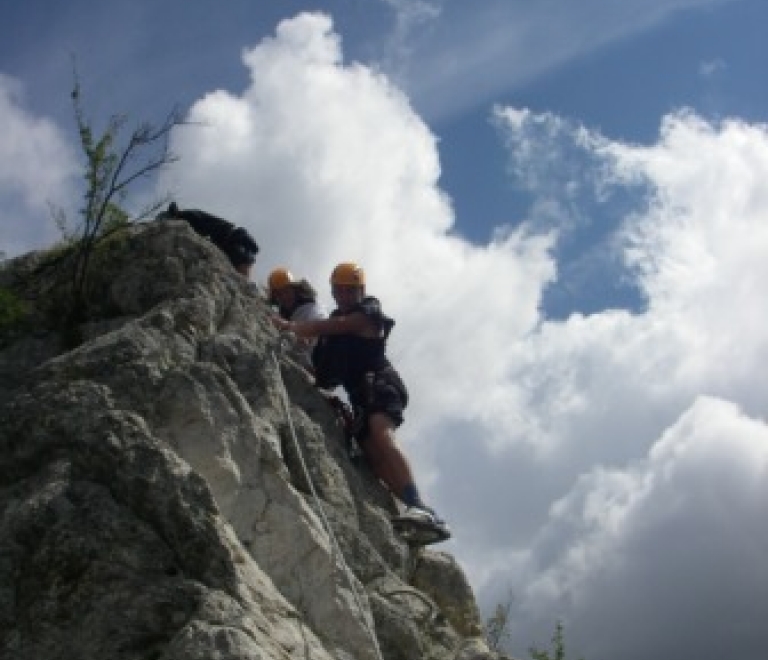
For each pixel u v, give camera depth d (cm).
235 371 1045
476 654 1007
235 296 1130
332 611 913
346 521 1038
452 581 1095
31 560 863
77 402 941
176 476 884
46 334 1136
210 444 952
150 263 1125
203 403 968
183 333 1045
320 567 930
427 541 1091
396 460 1120
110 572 848
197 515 867
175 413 962
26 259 1221
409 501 1108
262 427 999
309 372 1179
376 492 1116
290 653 839
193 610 829
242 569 876
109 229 1166
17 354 1113
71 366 985
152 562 855
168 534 865
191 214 1255
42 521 874
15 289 1194
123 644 822
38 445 934
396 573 1049
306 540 936
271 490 955
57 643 830
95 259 1155
